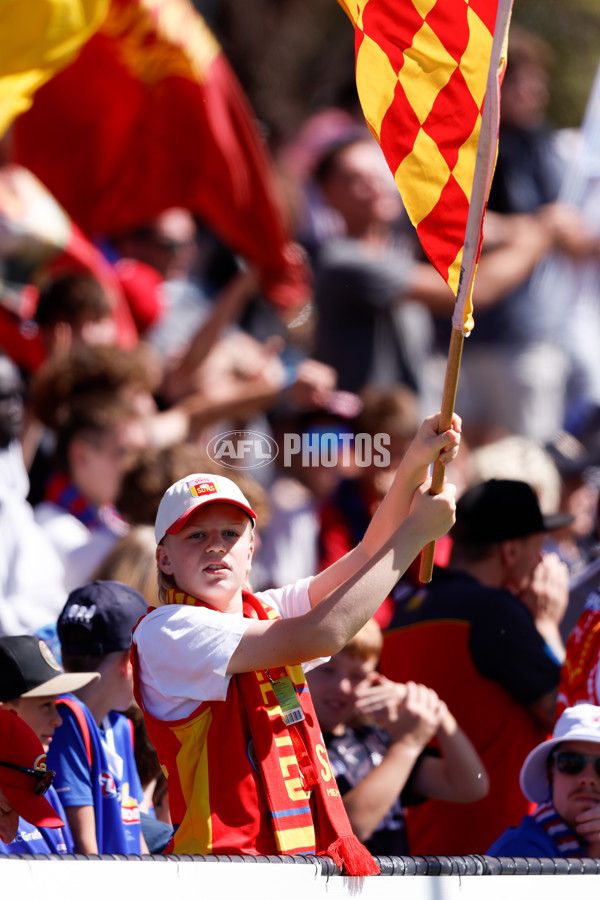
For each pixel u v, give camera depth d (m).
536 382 31.89
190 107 28.41
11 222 25.06
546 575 17.88
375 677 15.56
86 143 28.52
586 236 33.25
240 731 10.91
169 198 28.84
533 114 34.00
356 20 12.09
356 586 10.92
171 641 10.98
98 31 27.77
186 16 28.45
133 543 16.36
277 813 10.72
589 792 13.61
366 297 28.78
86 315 24.28
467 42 11.80
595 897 11.66
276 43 50.12
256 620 10.98
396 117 11.86
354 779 15.36
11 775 11.45
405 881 10.88
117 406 20.12
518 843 13.77
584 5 50.06
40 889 9.52
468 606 16.66
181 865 10.02
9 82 20.88
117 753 14.12
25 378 24.64
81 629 14.14
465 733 16.28
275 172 35.72
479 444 31.55
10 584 18.33
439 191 11.70
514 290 32.12
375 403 22.20
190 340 28.16
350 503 22.34
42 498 22.69
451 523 11.34
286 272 29.44
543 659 16.48
